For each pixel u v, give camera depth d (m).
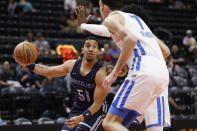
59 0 15.82
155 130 4.54
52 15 14.61
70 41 11.13
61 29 13.71
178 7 18.02
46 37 12.84
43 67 4.84
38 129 7.00
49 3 15.61
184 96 9.12
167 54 4.44
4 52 11.44
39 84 9.41
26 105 8.45
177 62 11.98
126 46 3.39
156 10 17.11
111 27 3.57
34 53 4.65
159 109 4.57
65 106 8.56
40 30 13.15
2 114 8.34
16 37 12.47
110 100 8.19
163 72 3.67
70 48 10.94
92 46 4.71
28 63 4.66
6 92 8.51
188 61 13.31
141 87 3.58
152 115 4.55
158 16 16.62
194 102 9.12
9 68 9.45
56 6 15.48
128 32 3.42
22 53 4.57
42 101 8.48
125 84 3.67
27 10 14.27
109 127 3.60
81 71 4.73
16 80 9.32
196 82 10.52
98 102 4.61
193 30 16.20
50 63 10.68
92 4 13.58
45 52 10.89
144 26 3.90
